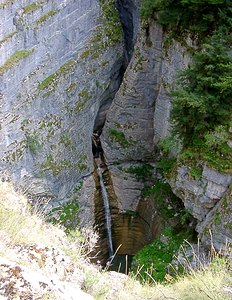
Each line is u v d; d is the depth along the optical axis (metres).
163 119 19.58
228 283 6.97
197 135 15.21
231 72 13.91
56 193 18.89
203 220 15.15
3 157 15.90
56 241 7.91
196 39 16.73
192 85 14.67
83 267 7.21
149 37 19.27
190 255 15.05
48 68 17.67
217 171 14.12
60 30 17.91
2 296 4.34
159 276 15.29
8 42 15.33
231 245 13.75
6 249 5.73
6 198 9.30
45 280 4.80
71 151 19.69
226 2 15.04
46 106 17.77
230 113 14.48
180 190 15.79
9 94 15.63
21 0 15.73
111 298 6.63
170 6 17.08
